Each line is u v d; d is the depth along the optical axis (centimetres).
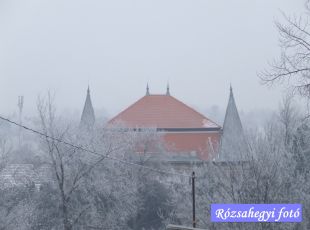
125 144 5688
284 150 2884
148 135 6981
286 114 3050
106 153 4697
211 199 3014
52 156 4169
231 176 2859
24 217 4166
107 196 4691
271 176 2700
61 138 4234
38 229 4231
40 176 4391
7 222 4025
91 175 4462
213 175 3269
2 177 4297
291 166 2872
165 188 5969
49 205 4288
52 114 4303
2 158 4306
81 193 4419
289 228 2619
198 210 3303
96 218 4416
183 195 4122
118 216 4762
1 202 4159
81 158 4366
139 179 6109
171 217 4366
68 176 4266
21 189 4381
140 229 5822
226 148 3719
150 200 5950
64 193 4209
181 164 8381
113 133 5797
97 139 4959
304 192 2795
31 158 4575
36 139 4666
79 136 4762
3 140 4775
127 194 4997
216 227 2825
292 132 3009
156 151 7038
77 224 4247
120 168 5197
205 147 9425
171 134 9775
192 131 9781
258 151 2827
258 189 2695
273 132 3109
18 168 4512
